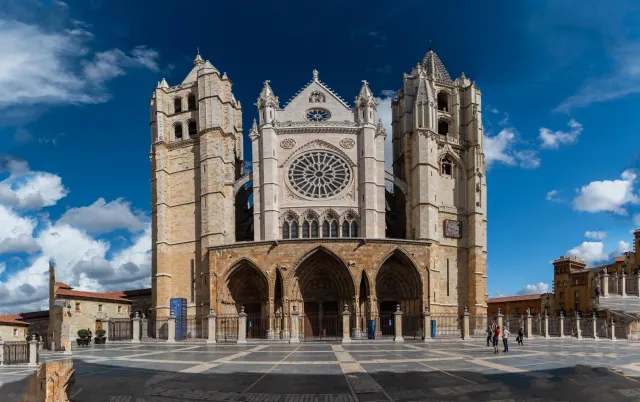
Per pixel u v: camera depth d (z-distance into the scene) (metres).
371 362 30.05
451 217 72.94
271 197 67.25
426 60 82.62
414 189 70.06
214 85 70.56
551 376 23.98
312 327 62.59
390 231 77.38
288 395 19.64
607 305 61.50
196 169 71.62
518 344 46.94
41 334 77.06
